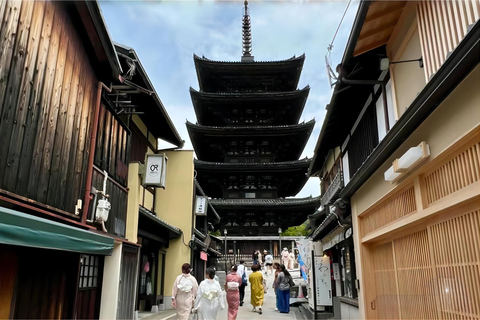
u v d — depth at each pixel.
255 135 32.44
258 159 33.88
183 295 7.47
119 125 8.47
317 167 15.95
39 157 4.89
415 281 5.39
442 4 4.46
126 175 8.97
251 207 33.50
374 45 6.30
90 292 7.07
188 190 15.38
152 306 12.25
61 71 5.53
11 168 4.26
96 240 5.86
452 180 4.21
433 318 4.80
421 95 4.12
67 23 5.71
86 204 6.31
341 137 10.38
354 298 8.83
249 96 32.00
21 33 4.49
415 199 5.20
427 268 4.99
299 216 35.50
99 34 6.15
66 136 5.71
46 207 5.01
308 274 13.38
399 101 6.15
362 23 5.28
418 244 5.29
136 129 12.62
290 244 35.62
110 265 7.68
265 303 15.99
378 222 6.91
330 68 6.69
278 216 35.56
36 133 4.82
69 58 5.80
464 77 3.55
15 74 4.36
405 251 5.77
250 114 34.53
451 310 4.32
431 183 4.75
